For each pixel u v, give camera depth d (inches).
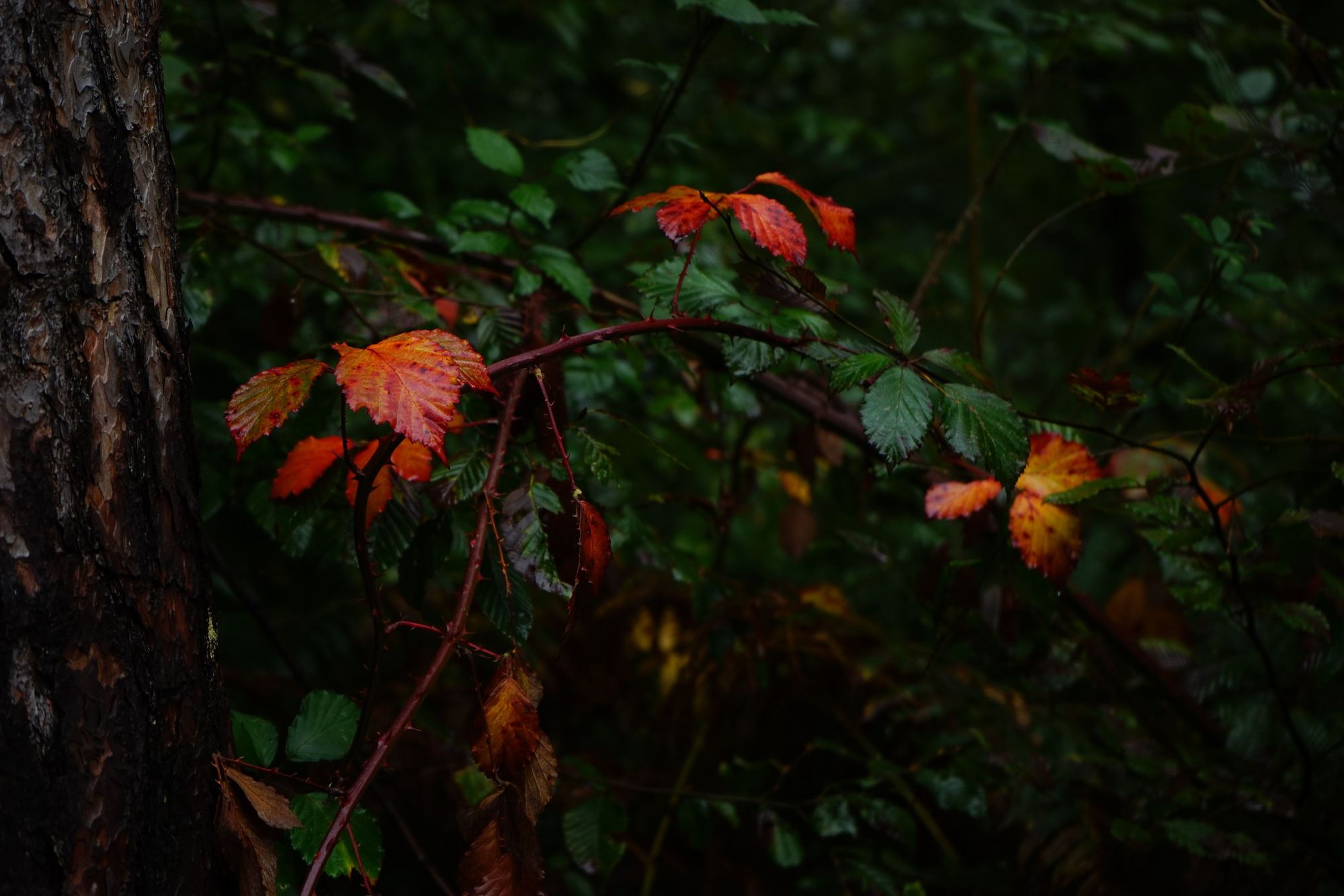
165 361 49.6
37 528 47.1
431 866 64.2
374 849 52.2
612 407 82.9
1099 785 70.1
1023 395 145.1
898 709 74.6
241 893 49.9
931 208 176.2
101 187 48.4
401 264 67.7
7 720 46.7
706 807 67.7
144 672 48.5
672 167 107.0
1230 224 71.9
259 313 99.4
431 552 55.8
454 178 127.2
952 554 70.3
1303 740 69.2
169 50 71.3
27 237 47.4
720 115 134.1
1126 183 67.1
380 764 50.9
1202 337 138.6
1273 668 70.9
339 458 57.1
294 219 67.6
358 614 91.0
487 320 63.2
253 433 49.6
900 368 53.4
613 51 156.3
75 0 48.2
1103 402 59.0
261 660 84.6
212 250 73.4
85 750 47.4
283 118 117.5
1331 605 68.7
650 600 77.8
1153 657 72.5
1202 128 67.3
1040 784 68.4
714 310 56.6
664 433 91.4
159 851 48.6
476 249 64.1
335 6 70.6
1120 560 96.0
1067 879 68.3
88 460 47.9
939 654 74.4
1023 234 175.0
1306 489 76.4
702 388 70.0
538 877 51.8
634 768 78.0
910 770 69.4
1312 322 76.8
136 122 49.3
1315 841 67.5
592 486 78.2
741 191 54.8
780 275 55.6
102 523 47.9
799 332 57.0
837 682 75.6
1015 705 74.5
